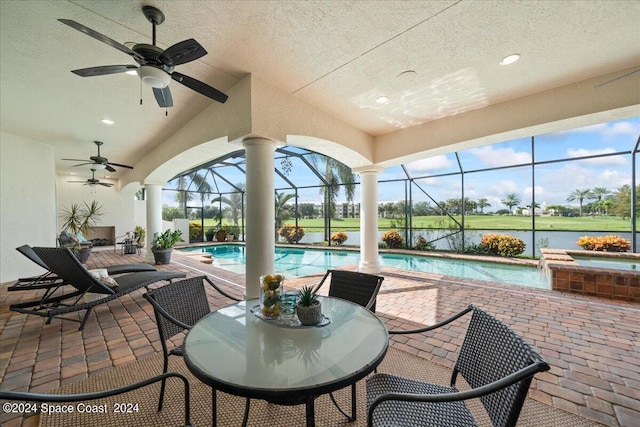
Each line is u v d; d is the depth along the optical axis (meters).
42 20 2.35
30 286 3.85
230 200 14.84
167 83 2.43
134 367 2.30
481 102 4.15
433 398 1.04
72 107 4.26
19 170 5.67
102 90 3.70
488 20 2.43
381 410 1.28
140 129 5.33
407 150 5.22
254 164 3.54
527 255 7.89
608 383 2.06
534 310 3.57
